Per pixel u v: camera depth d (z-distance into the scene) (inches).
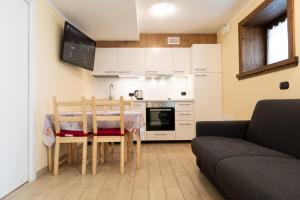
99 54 189.3
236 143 85.4
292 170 51.7
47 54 113.3
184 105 182.1
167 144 174.6
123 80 202.2
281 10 116.6
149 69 189.5
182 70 190.2
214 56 182.1
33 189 85.2
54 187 86.9
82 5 122.2
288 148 71.6
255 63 139.3
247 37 139.7
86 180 94.5
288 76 96.1
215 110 181.0
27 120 95.0
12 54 84.7
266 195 40.2
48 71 114.2
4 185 79.0
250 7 131.9
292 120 73.0
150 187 85.7
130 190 83.0
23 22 92.7
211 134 103.3
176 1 131.9
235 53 153.9
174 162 120.7
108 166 115.5
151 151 148.6
